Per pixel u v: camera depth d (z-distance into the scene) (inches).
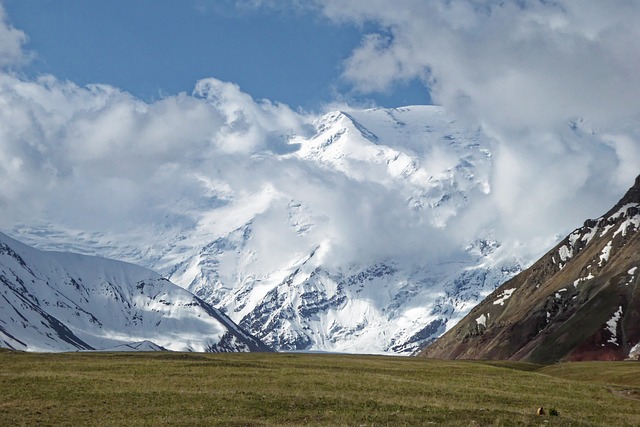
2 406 3570.4
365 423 3371.1
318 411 3641.7
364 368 6200.8
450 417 3558.1
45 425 3198.8
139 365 5428.2
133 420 3314.5
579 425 3486.7
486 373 6210.6
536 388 5054.1
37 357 6048.2
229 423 3302.2
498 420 3494.1
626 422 3713.1
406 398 4114.2
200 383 4446.4
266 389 4269.2
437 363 7800.2
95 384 4256.9
